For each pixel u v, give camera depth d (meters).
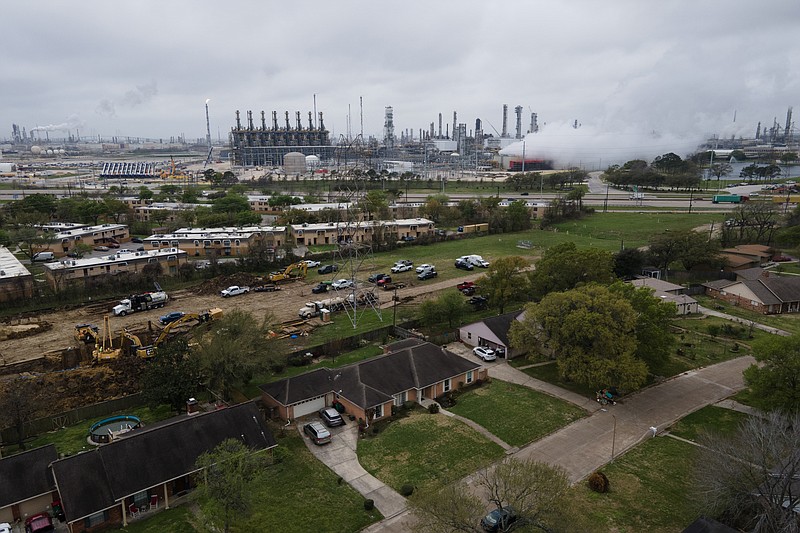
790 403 44.34
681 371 62.44
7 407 47.84
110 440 46.97
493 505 38.94
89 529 37.03
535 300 85.19
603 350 53.94
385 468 44.19
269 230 133.12
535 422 51.25
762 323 78.25
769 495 33.66
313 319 81.62
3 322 80.25
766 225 128.88
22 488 38.38
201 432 43.19
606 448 46.75
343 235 128.00
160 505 39.97
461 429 50.06
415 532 33.00
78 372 60.28
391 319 80.50
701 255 100.94
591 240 136.88
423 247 134.38
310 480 42.53
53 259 116.75
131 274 98.19
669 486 41.38
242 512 34.56
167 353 54.12
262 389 53.78
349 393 53.00
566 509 32.44
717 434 41.81
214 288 98.06
